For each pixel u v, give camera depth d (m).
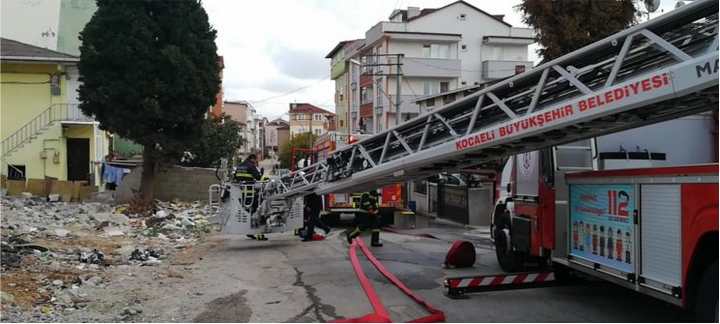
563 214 7.69
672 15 4.96
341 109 68.75
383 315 6.04
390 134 8.82
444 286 8.02
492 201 18.30
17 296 6.74
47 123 25.33
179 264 10.15
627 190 5.96
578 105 5.67
